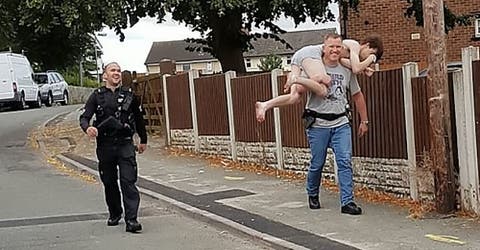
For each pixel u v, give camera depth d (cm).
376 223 878
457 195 905
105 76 920
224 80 1486
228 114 1482
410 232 823
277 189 1153
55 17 1916
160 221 992
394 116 1009
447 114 890
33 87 3650
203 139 1600
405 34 2350
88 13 1820
